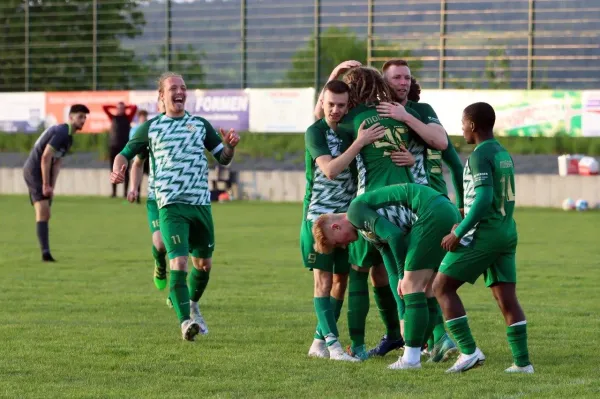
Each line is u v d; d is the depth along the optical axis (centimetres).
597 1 5406
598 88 5403
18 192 6097
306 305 2039
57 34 6294
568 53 5488
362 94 1478
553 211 4928
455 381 1298
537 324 1798
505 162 1343
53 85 6331
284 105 5703
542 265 2744
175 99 1744
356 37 5897
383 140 1440
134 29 6225
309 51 5953
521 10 5516
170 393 1223
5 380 1304
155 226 1916
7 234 3675
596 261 2836
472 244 1334
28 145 6350
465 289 2305
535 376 1334
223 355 1496
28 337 1644
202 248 1755
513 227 1359
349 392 1230
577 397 1186
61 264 2775
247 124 5772
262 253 3062
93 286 2333
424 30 5859
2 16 6353
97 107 6078
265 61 6031
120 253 3066
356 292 1517
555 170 5438
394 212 1359
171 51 6178
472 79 5616
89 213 4684
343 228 1395
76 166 6253
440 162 1573
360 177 1458
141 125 1759
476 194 1311
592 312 1939
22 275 2533
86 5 6256
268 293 2217
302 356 1495
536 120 5291
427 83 5719
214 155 1777
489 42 5597
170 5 6159
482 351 1539
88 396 1205
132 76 6234
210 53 6112
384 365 1435
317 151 1462
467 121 1370
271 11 6009
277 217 4497
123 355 1492
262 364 1426
